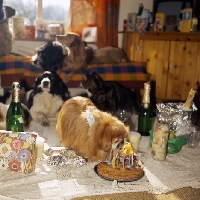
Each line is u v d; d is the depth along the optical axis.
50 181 1.09
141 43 3.58
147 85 1.71
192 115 1.64
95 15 3.56
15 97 1.36
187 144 1.56
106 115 1.24
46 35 3.60
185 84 3.44
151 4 3.86
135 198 1.02
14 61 2.80
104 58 3.13
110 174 1.10
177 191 1.09
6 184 1.04
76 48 2.82
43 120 1.90
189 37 3.29
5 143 1.14
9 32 2.96
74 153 1.24
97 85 2.29
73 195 0.99
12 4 3.54
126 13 3.82
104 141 1.15
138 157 1.17
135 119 2.04
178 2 3.57
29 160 1.13
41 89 2.00
